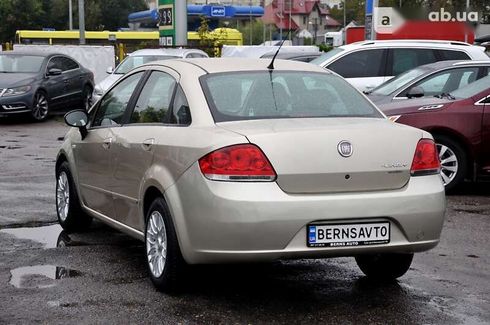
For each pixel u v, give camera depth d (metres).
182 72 7.61
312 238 6.41
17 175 14.12
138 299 7.00
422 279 7.80
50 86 25.25
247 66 7.81
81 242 9.20
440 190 6.90
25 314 6.58
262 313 6.70
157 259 7.21
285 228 6.32
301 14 84.25
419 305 6.98
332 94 7.65
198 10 64.56
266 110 7.18
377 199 6.56
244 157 6.37
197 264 6.75
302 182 6.44
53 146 18.73
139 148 7.54
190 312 6.68
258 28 67.75
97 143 8.63
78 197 9.44
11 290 7.25
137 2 84.69
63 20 78.81
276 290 7.38
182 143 6.82
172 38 33.03
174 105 7.42
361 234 6.54
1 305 6.81
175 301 6.97
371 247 6.58
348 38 36.91
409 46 18.67
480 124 12.38
